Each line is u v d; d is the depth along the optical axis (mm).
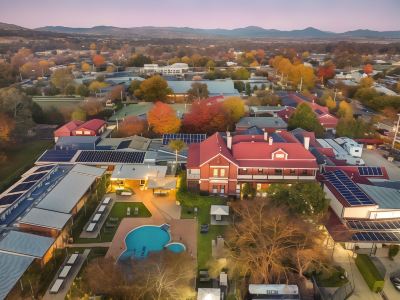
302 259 45625
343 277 47000
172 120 101250
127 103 144000
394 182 67875
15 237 46625
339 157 85562
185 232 56469
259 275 45062
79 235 55062
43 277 44562
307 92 155625
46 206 55156
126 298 41281
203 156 67875
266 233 47281
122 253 50375
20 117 101688
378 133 108938
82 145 87688
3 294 37500
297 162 66188
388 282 46594
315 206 52344
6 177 76938
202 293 41719
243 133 93312
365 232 51406
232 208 60812
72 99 144500
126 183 72312
